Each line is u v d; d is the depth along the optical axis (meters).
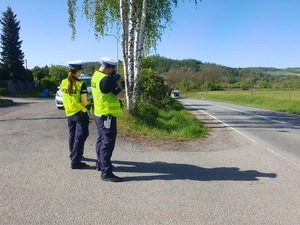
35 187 5.14
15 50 53.00
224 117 19.98
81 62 6.18
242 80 102.81
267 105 34.91
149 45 15.96
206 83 94.88
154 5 14.19
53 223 3.96
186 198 4.88
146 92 22.44
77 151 6.08
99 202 4.64
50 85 56.69
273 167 6.80
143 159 7.11
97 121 5.62
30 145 7.96
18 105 22.84
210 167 6.65
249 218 4.25
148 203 4.65
